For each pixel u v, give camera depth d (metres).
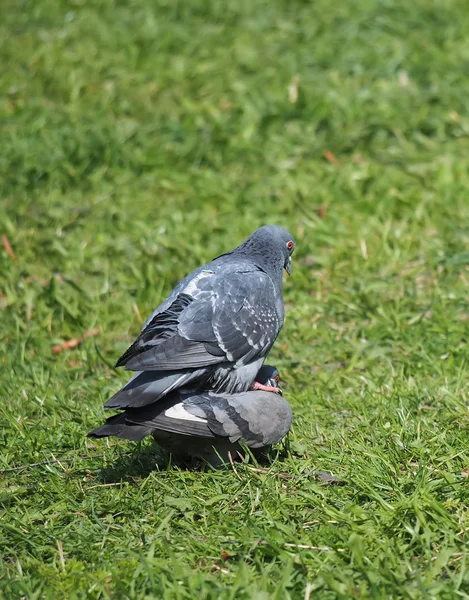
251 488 7.59
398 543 6.72
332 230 13.52
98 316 11.60
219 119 16.75
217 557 6.70
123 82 18.09
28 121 16.84
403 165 15.31
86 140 16.08
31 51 19.42
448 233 13.30
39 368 10.52
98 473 8.16
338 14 20.38
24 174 15.30
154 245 13.27
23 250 13.27
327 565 6.50
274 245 9.22
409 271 12.38
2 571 6.66
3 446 8.62
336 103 17.11
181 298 8.09
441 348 10.40
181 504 7.35
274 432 8.00
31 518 7.39
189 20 20.67
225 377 8.11
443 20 20.02
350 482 7.62
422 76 17.89
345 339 10.86
